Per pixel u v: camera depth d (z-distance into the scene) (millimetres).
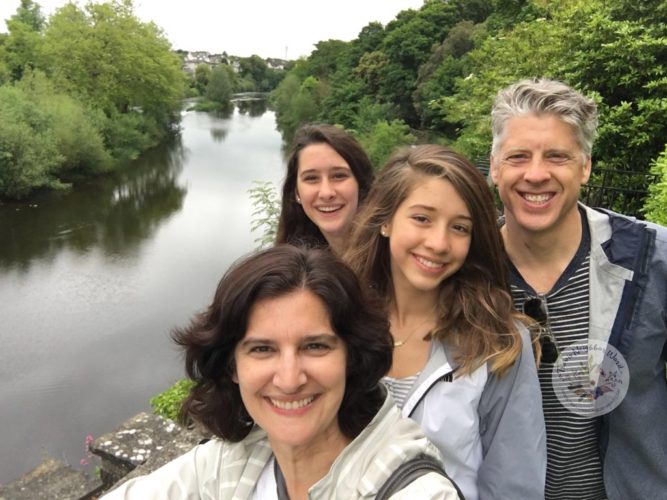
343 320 996
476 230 1459
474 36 24797
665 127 5719
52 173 25109
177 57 42594
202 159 34031
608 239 1545
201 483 1155
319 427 1004
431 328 1504
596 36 6281
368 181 2598
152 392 10586
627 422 1541
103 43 33875
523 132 1530
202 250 18219
